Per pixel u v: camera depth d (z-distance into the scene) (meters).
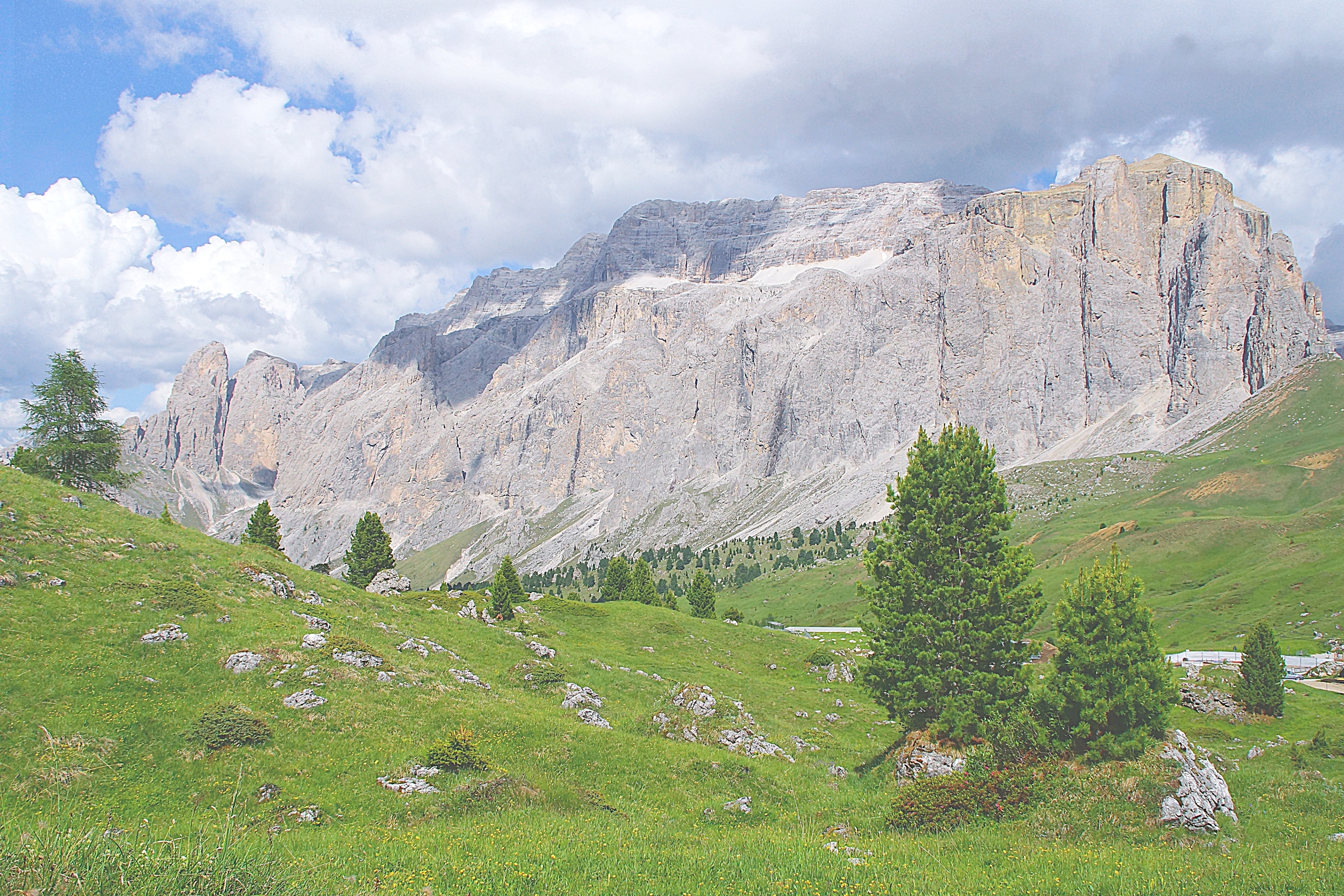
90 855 16.22
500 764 37.81
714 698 51.78
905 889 21.56
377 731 38.44
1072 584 41.12
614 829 30.28
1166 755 33.81
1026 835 30.72
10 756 29.47
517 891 20.81
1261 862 25.81
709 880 22.34
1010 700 39.78
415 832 28.77
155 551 52.00
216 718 35.03
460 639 62.50
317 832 28.33
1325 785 39.38
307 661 43.12
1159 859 26.31
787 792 39.97
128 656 38.91
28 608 39.84
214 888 16.59
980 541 42.84
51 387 75.56
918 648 41.97
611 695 58.38
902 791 34.53
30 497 51.62
